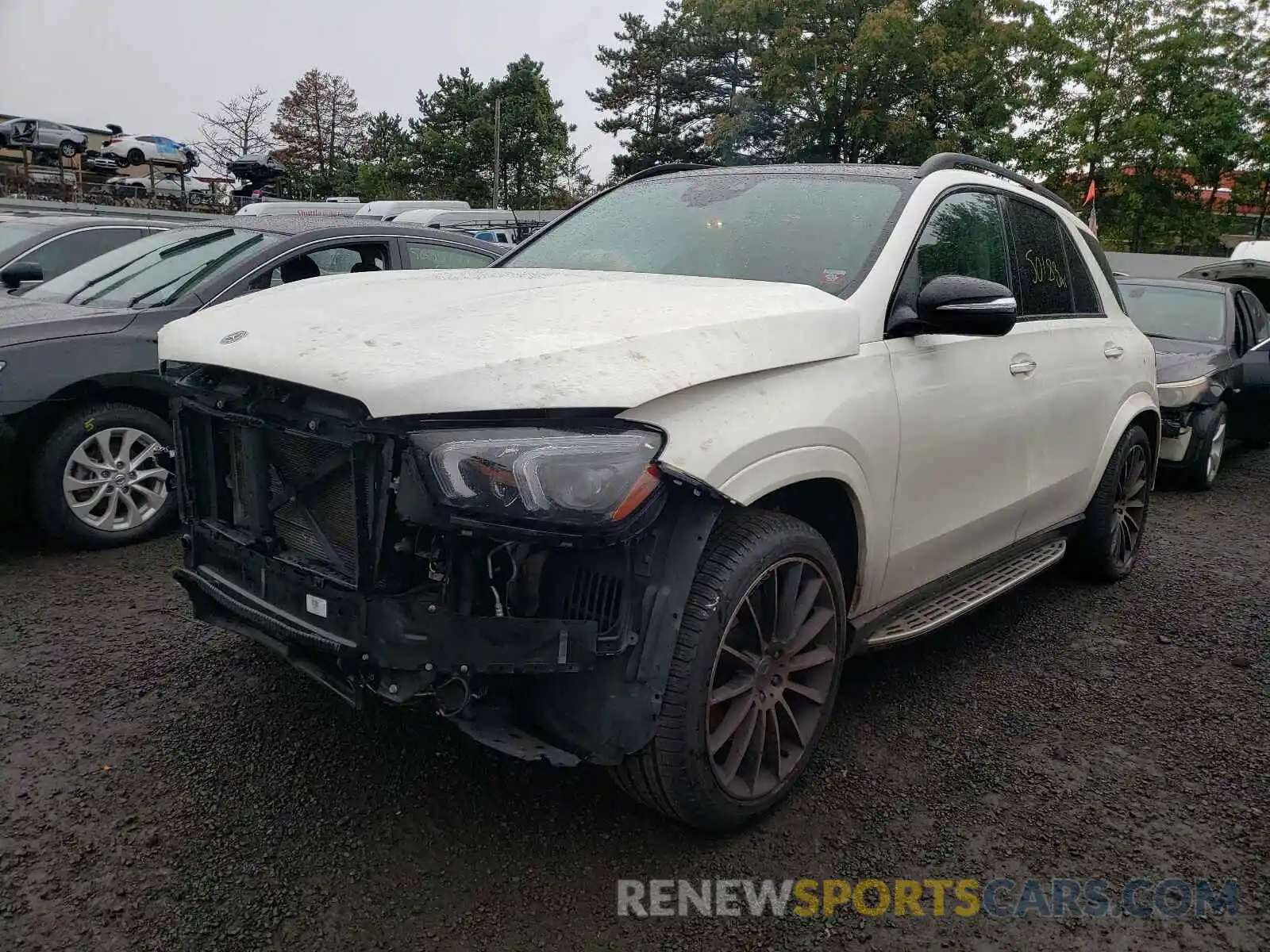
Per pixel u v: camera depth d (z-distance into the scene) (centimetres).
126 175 3444
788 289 291
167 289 531
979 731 342
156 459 501
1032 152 3141
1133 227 3219
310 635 244
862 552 302
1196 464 767
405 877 251
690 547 240
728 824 268
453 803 283
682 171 421
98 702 334
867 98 3209
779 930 239
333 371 229
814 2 3216
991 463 361
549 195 6356
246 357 253
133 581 452
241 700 338
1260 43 3000
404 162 6147
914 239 326
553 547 227
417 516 218
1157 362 780
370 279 322
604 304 266
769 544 259
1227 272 1312
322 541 253
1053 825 287
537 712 243
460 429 218
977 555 378
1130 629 446
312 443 250
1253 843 282
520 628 225
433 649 226
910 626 336
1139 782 312
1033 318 400
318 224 605
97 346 473
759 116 3500
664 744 243
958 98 3173
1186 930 245
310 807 278
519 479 213
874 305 304
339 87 6819
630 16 5591
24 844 257
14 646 377
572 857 262
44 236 775
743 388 255
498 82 6191
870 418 290
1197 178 3038
